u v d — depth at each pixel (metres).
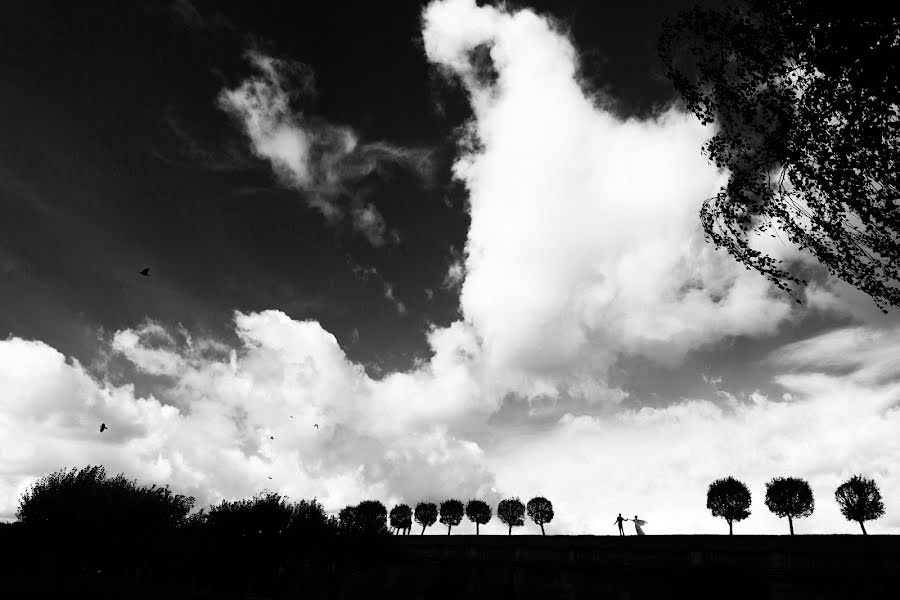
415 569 38.91
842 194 11.58
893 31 9.78
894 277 11.77
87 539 29.27
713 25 12.35
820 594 25.52
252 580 38.12
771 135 12.43
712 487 51.50
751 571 27.72
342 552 38.47
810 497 45.72
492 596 35.69
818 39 10.67
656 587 30.39
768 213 13.10
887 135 10.56
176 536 35.75
